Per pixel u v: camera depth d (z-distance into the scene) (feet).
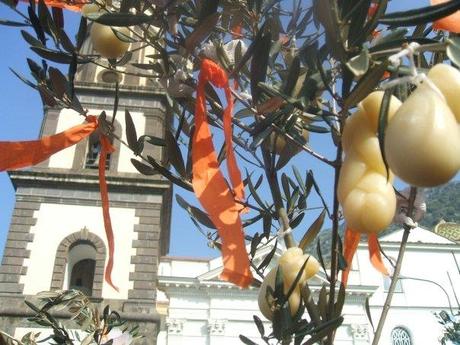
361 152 3.43
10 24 6.23
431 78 3.15
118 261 58.29
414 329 74.74
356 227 3.27
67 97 6.23
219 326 69.00
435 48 3.31
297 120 6.05
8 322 50.80
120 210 62.23
